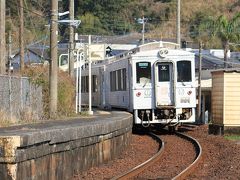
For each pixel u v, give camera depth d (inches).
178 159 1093.8
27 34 3366.1
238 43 3265.3
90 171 906.1
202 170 949.8
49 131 718.5
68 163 817.5
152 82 1669.5
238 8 6604.3
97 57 1724.9
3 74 1347.2
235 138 1489.9
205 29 4862.2
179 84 1667.1
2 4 1358.3
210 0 6899.6
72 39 2058.3
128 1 5989.2
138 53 1670.8
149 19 5851.4
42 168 707.4
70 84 1791.3
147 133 1710.1
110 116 1443.2
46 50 3235.7
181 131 1772.9
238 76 1572.3
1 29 1360.7
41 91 1513.3
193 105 1674.5
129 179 845.2
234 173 889.5
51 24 1462.8
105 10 5620.1
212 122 1662.2
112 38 4758.9
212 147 1285.7
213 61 3398.1
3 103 1240.8
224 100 1574.8
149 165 988.6
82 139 876.6
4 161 609.0
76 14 5615.2
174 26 6151.6
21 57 2044.8
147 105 1665.8
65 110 1612.9
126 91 1750.7
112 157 1088.2
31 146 658.8
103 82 2206.0
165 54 1663.4
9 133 758.5
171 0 6437.0
